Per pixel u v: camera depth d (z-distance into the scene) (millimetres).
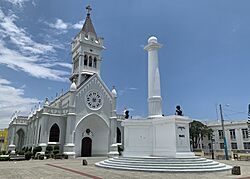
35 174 17297
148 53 27141
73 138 42938
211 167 18828
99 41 55562
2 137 90562
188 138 21750
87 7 58781
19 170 20281
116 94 50594
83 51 52688
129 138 23859
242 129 65562
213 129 72125
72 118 43781
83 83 47312
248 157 38906
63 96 54031
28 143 53938
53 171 19281
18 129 58500
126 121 24250
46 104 43688
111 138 47125
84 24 56781
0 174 17484
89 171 18859
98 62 54250
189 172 17328
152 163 19109
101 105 48281
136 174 16500
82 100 46250
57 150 41156
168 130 21797
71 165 25453
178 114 22234
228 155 43625
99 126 48188
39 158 37844
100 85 49438
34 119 50812
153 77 25844
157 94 25266
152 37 27016
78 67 52969
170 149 21156
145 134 23734
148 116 25141
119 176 15547
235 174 16812
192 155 21062
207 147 71688
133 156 22219
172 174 16531
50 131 43062
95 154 47250
